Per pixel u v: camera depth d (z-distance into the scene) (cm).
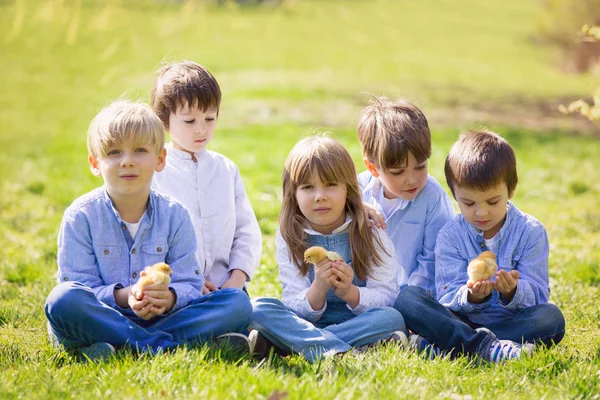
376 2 4300
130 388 367
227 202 533
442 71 2489
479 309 475
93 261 457
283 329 457
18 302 588
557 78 2431
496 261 495
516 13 4188
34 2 2197
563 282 646
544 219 900
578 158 1321
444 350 462
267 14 3691
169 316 444
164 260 469
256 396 355
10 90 1861
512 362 426
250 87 1969
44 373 395
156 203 470
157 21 2780
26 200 974
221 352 425
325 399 355
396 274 520
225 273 533
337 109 1727
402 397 363
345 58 2658
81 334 432
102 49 2338
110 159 445
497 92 2125
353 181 484
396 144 495
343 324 465
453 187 486
